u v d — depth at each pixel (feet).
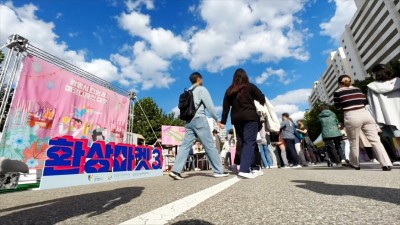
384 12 161.27
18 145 15.25
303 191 6.45
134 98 28.12
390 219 3.43
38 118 16.69
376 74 13.01
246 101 12.88
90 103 21.56
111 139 23.90
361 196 5.25
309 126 157.38
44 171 13.69
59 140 14.74
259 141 25.67
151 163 23.03
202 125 14.76
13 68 15.80
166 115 119.34
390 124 12.14
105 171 17.81
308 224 3.44
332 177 10.08
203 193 7.07
